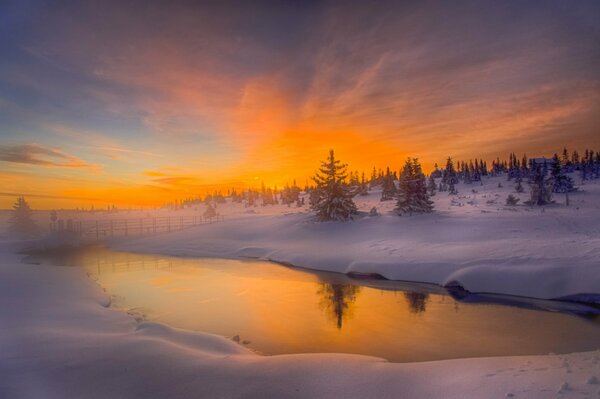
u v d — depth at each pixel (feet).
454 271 74.49
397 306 57.88
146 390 23.65
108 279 81.92
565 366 26.21
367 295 66.03
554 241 83.20
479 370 27.25
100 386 23.91
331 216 145.89
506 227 108.27
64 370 26.00
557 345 39.34
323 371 27.73
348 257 96.48
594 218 113.91
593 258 64.80
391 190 256.32
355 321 49.34
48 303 47.60
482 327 46.34
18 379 24.23
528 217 119.75
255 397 23.24
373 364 29.66
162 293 67.10
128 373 25.98
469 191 291.99
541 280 63.00
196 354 30.78
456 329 45.57
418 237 109.09
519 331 44.57
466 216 131.34
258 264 105.40
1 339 31.89
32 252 135.54
